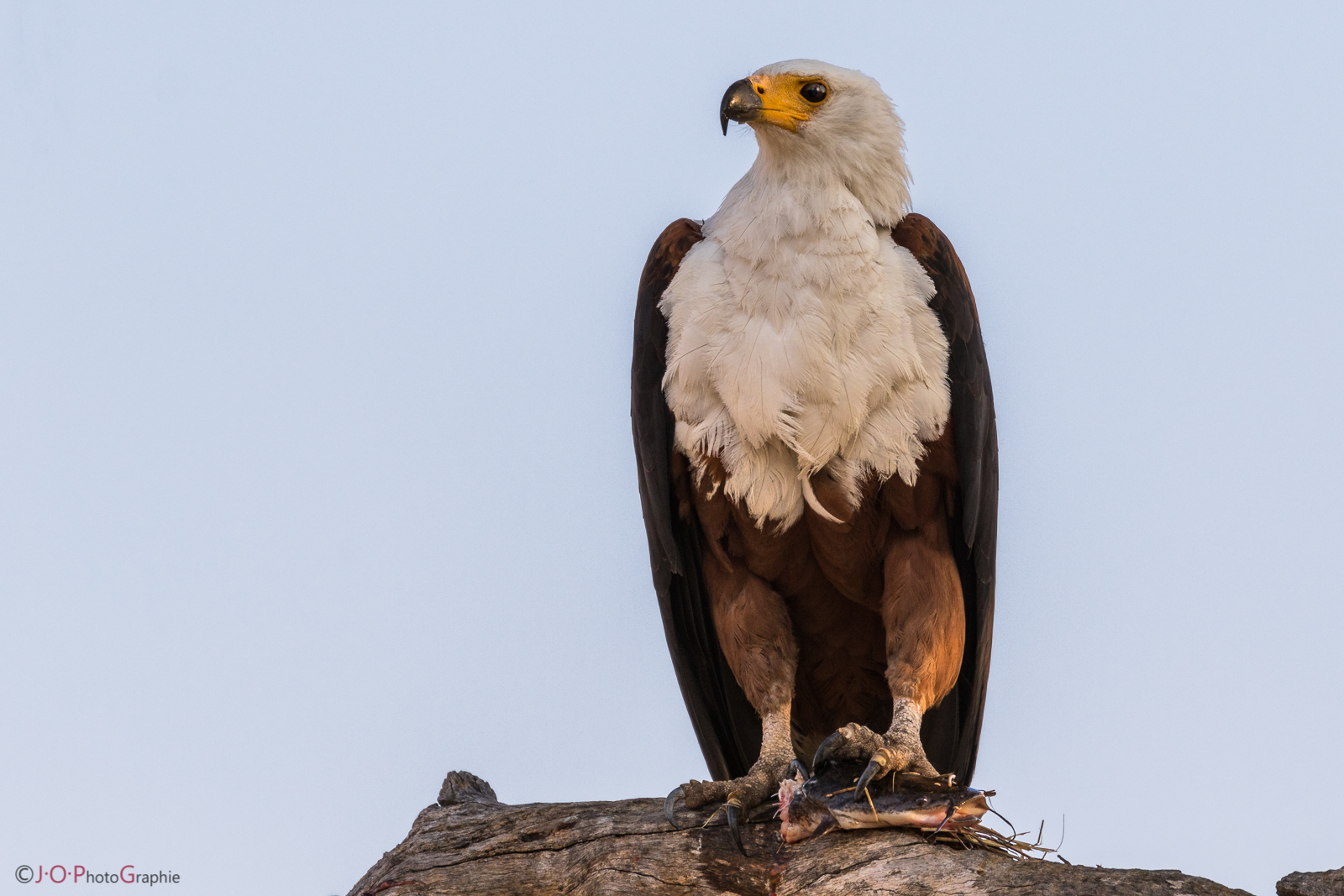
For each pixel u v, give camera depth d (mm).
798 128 10961
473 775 10875
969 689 12039
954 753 12375
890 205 11219
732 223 10992
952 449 11125
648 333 11547
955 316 11156
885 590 11219
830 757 9086
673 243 11594
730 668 12188
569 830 9578
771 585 11516
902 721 10453
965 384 11156
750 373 10602
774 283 10641
